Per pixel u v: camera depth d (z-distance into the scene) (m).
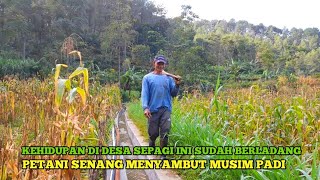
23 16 47.44
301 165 3.30
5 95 9.33
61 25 50.06
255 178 3.42
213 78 43.75
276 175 3.26
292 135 5.39
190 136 5.66
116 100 16.92
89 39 57.50
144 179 5.30
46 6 50.44
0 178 3.20
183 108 9.68
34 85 11.34
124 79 37.31
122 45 55.31
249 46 75.31
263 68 61.28
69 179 3.21
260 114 6.30
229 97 9.34
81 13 57.53
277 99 7.55
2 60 35.91
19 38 49.09
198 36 75.06
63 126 3.21
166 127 5.36
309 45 115.88
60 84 2.99
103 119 7.00
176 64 46.75
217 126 6.44
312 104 7.15
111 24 55.00
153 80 5.42
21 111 9.51
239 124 6.35
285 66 65.75
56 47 44.88
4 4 46.09
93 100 7.44
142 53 55.78
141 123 10.70
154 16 82.56
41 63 39.97
